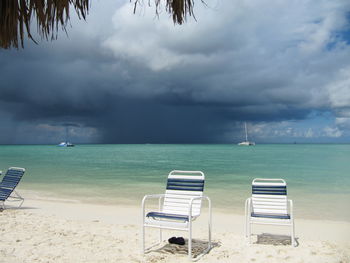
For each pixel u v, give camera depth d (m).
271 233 6.60
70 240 5.65
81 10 2.17
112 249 5.15
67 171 23.00
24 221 7.25
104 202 10.79
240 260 4.68
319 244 5.54
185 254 4.96
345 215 8.70
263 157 45.72
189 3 2.38
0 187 8.77
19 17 2.11
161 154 60.91
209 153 65.12
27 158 43.69
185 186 5.41
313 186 14.85
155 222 4.91
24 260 4.54
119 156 51.78
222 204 10.27
